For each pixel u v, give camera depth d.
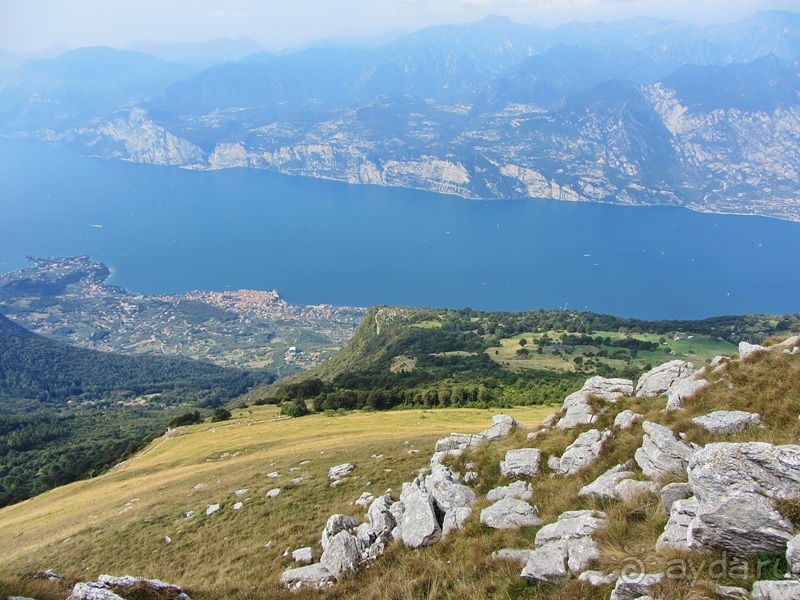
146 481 61.88
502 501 18.91
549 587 13.20
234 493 40.62
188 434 98.00
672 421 21.58
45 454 153.25
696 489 12.37
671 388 27.31
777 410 17.84
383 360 189.25
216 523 34.59
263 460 55.38
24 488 119.00
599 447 22.39
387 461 40.47
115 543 35.69
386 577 17.25
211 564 27.09
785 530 10.44
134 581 16.69
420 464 37.25
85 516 49.03
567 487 20.30
